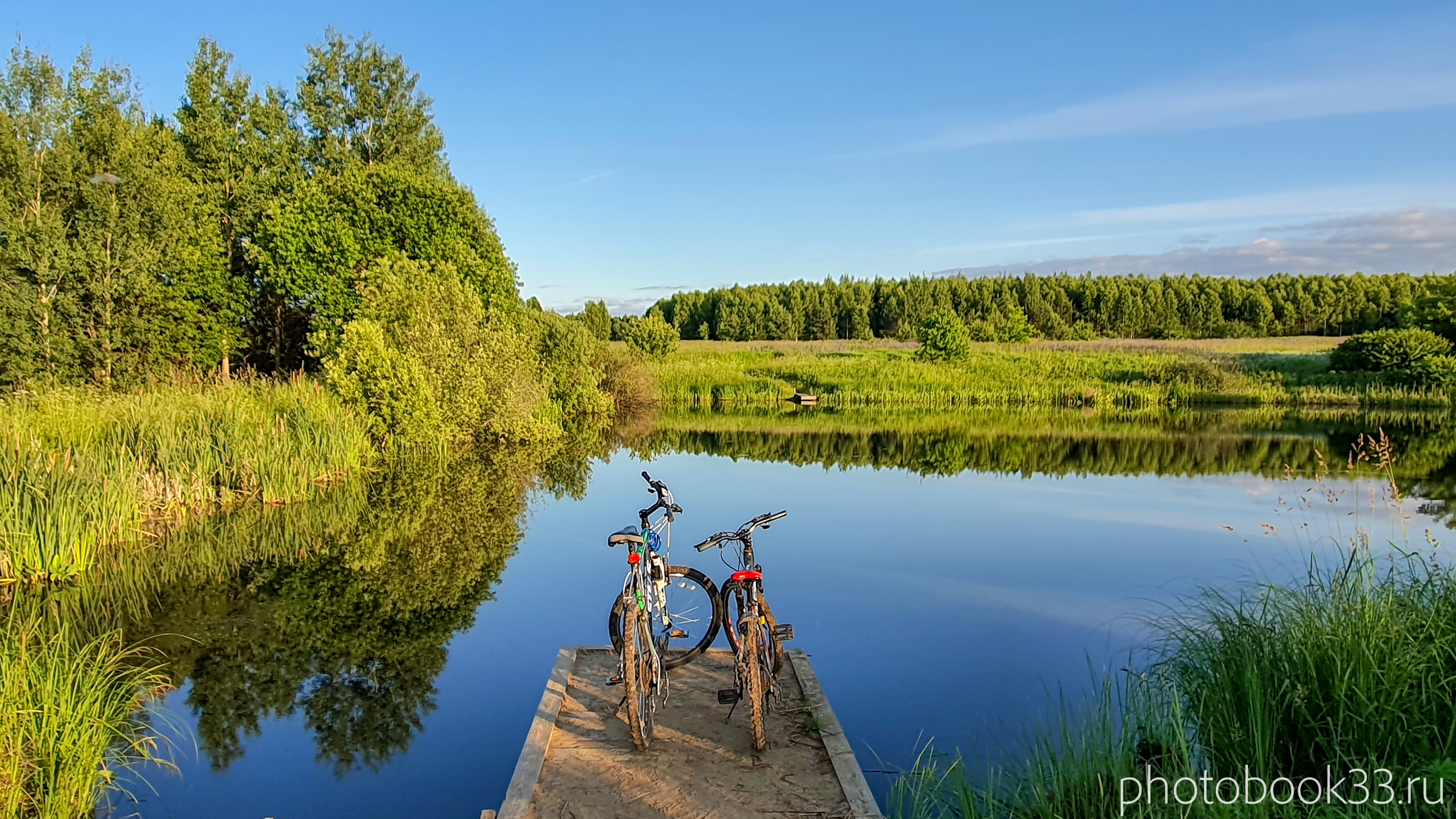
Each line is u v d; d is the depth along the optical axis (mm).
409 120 33156
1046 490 14328
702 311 75375
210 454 12078
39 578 8375
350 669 6270
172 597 8000
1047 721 5105
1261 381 34312
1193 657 5258
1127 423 27047
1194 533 10703
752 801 3824
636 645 4301
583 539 10672
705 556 9758
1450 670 4395
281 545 10141
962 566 9172
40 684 4453
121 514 9820
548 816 3684
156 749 4934
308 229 23750
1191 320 65125
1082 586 8344
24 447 9750
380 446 17703
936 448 20781
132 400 13695
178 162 24781
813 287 71500
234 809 4273
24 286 18000
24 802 3971
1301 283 64625
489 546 10250
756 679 4230
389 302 19703
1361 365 33906
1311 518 11008
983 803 4043
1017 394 34438
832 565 9266
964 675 5996
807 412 32031
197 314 23484
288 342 26984
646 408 33688
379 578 8781
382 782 4574
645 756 4254
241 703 5613
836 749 4250
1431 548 8609
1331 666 4422
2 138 18078
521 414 21016
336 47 32250
